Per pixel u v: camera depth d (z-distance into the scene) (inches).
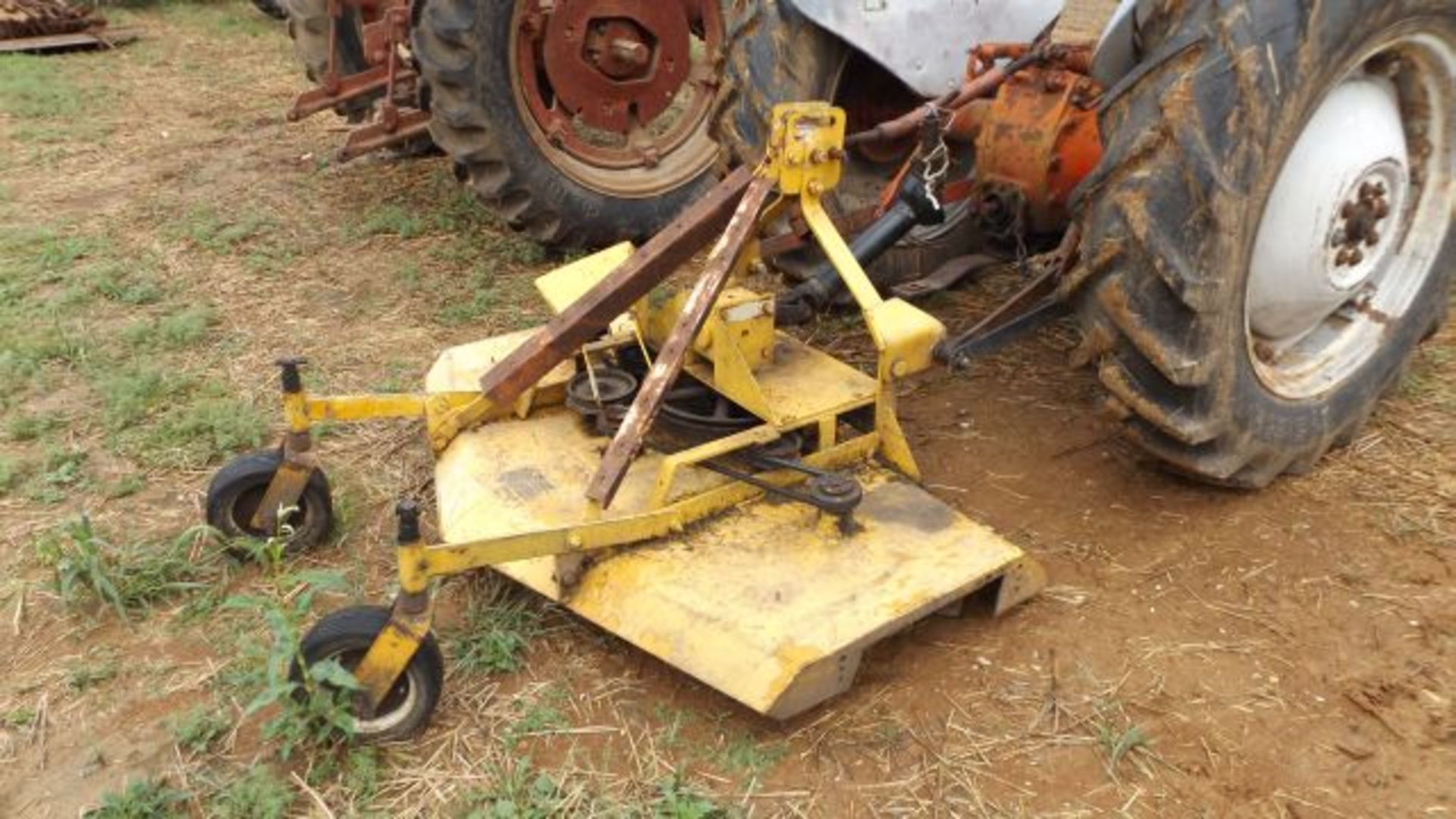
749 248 124.6
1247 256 113.5
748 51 156.5
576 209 211.6
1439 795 95.9
